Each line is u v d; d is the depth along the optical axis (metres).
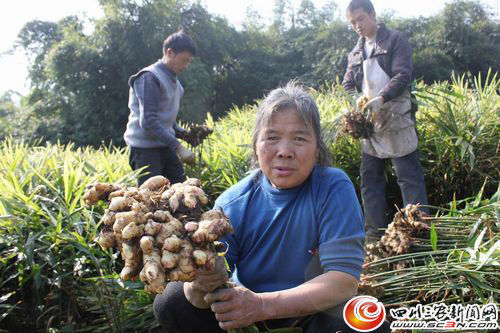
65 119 19.23
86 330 2.42
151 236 1.22
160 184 1.44
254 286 1.61
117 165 3.74
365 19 3.24
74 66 18.11
